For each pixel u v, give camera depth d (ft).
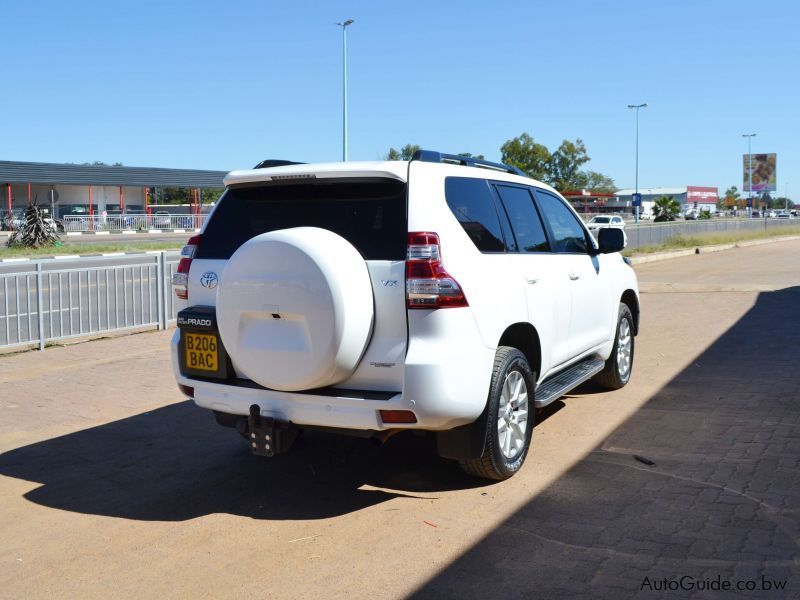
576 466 17.43
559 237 20.21
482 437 15.46
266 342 14.49
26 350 32.07
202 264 16.31
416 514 15.02
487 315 15.28
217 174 196.54
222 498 16.19
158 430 20.99
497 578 12.34
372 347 14.44
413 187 14.69
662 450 18.44
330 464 18.17
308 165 15.71
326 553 13.43
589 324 21.18
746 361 28.32
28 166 161.79
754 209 491.72
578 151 335.06
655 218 182.50
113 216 169.17
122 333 36.24
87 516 15.31
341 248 14.29
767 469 16.98
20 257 90.58
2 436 20.52
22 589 12.38
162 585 12.42
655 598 11.62
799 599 11.51
